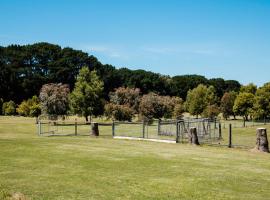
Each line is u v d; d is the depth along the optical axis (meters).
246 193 12.36
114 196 11.48
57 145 22.91
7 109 102.38
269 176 15.07
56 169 15.34
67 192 11.79
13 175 14.02
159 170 15.60
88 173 14.66
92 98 77.50
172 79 152.62
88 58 126.00
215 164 17.45
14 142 23.84
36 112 83.88
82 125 65.25
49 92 76.00
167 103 71.19
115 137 30.17
